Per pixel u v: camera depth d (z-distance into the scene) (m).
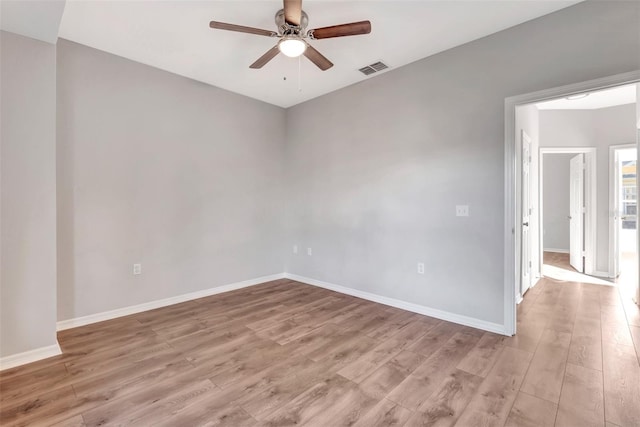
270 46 2.93
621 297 3.71
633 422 1.62
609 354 2.33
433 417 1.68
